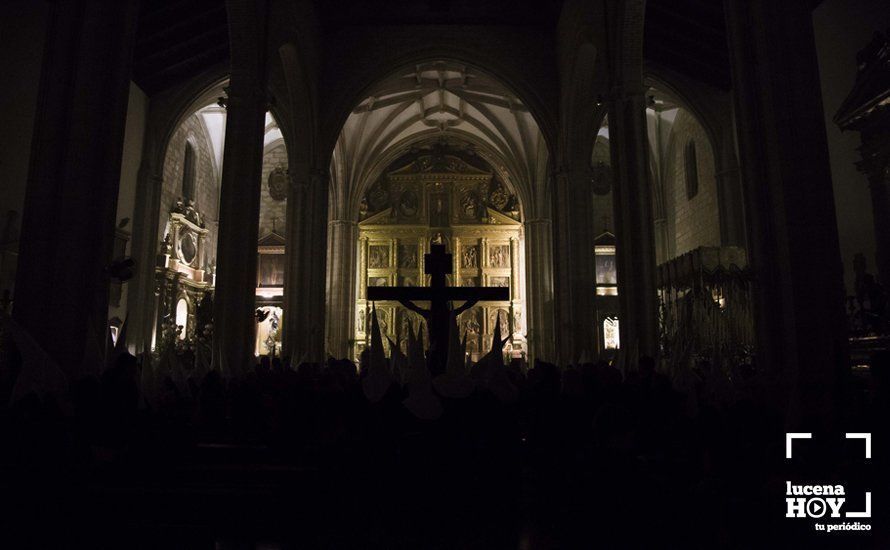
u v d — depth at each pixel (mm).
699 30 16344
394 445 5031
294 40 16438
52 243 6480
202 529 4324
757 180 6461
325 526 4645
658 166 26203
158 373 6934
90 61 6801
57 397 4668
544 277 27969
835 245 6031
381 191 33188
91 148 6691
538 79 20188
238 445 5777
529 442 5660
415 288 7867
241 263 12594
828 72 12062
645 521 4449
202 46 18391
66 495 3982
